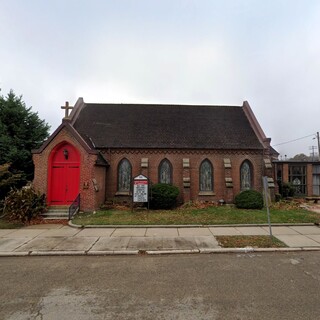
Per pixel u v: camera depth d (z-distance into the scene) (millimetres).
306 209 15695
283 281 5613
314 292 5055
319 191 21328
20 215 12641
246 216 13117
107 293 5051
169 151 18469
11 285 5488
